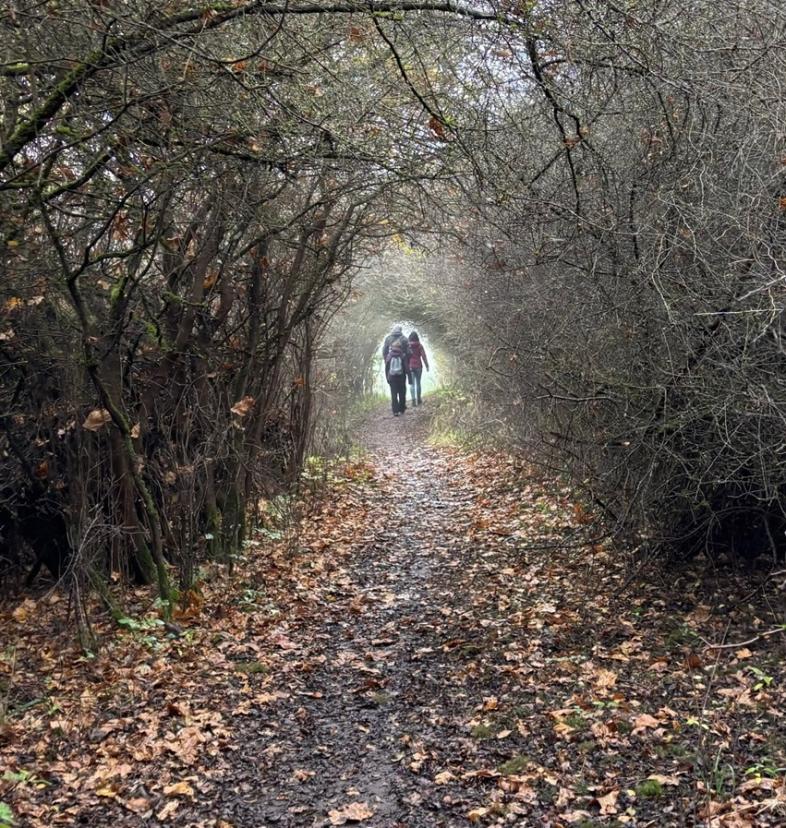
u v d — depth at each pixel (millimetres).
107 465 7602
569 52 6016
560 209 6902
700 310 5906
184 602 7430
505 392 10797
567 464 8133
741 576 7043
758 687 5219
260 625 7242
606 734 4918
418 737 5152
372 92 7305
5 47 5977
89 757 5012
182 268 7828
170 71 6336
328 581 8555
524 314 9461
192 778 4770
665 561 7387
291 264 9516
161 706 5648
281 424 11102
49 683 5969
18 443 7383
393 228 9539
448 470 14633
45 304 7207
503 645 6504
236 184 7840
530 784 4500
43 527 7789
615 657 6008
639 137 6766
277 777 4781
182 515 7688
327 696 5859
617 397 6816
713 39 5926
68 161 6988
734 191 5918
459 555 9227
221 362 8742
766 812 3957
